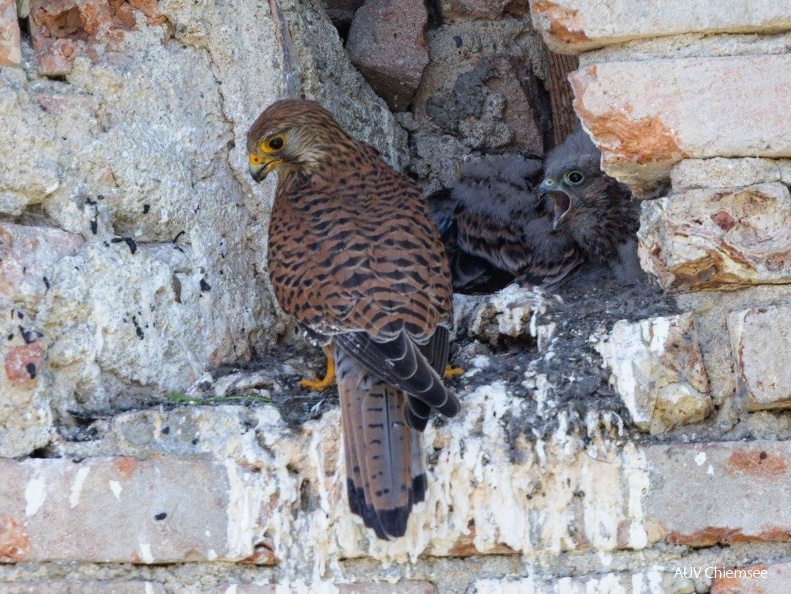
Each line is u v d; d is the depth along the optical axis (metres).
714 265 5.99
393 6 8.77
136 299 6.29
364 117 8.56
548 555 5.84
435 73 8.89
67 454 5.73
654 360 5.95
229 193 7.12
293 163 6.77
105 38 6.55
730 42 5.97
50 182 6.08
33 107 6.12
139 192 6.47
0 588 5.57
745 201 5.95
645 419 5.90
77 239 6.17
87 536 5.64
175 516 5.73
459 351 6.61
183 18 6.88
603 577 5.80
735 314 5.97
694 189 6.00
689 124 5.97
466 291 8.60
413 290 5.98
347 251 6.12
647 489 5.83
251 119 7.19
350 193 6.55
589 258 8.20
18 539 5.59
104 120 6.41
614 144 6.09
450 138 8.95
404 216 6.40
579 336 6.28
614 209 7.98
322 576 5.79
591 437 5.89
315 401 6.26
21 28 6.29
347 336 5.87
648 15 5.97
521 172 8.59
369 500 5.46
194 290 6.68
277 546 5.79
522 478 5.83
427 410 5.53
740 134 5.94
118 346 6.16
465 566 5.85
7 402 5.68
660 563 5.83
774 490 5.80
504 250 8.36
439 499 5.80
